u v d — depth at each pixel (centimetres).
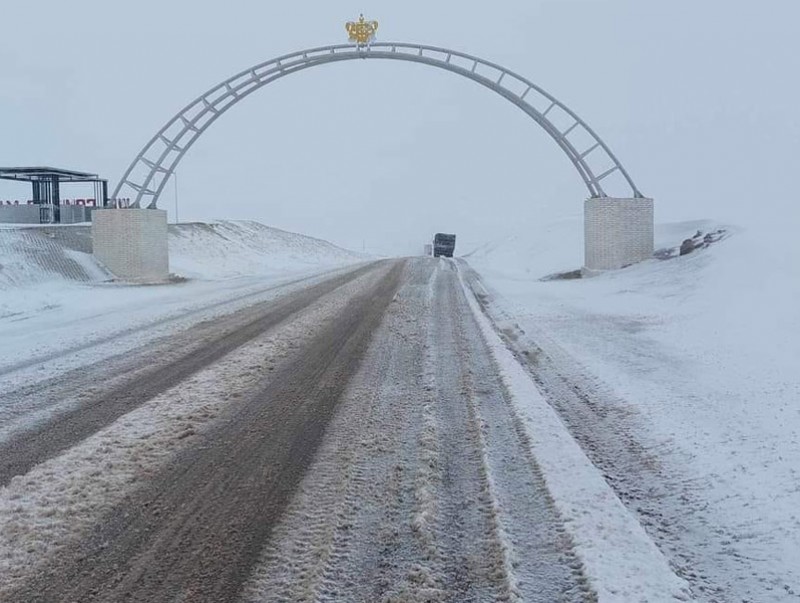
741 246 1714
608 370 907
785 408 683
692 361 938
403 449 564
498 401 728
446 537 405
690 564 397
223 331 1227
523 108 2522
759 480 511
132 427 627
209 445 576
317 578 354
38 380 836
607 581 346
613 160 2459
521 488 480
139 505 450
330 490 475
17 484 486
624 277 2131
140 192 2558
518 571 364
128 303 1778
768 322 1080
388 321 1351
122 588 346
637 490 508
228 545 393
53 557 379
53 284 2227
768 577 381
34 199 3928
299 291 2034
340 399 734
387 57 2534
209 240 4153
